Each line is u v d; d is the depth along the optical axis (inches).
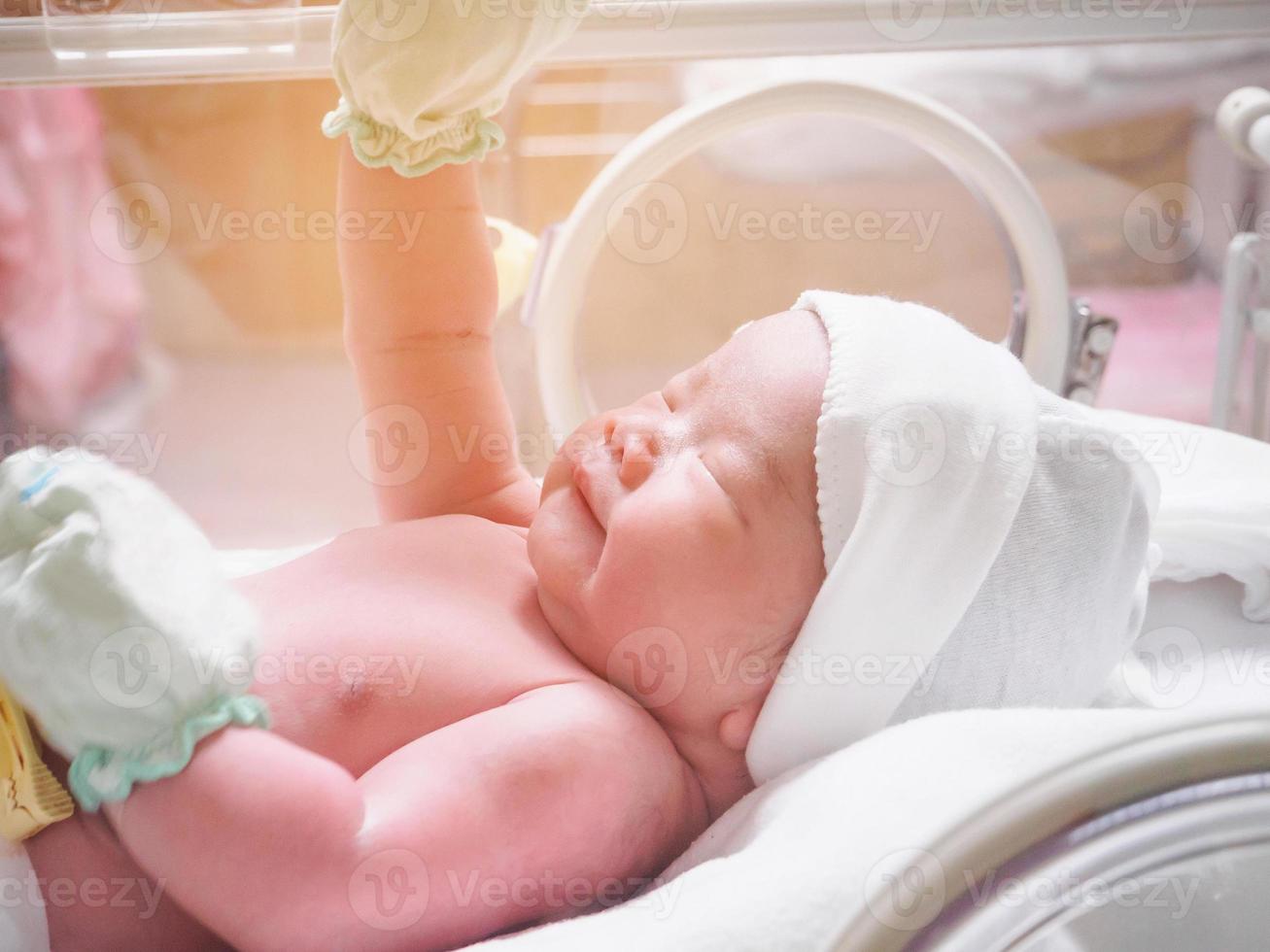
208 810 25.0
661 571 31.8
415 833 26.3
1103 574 34.2
